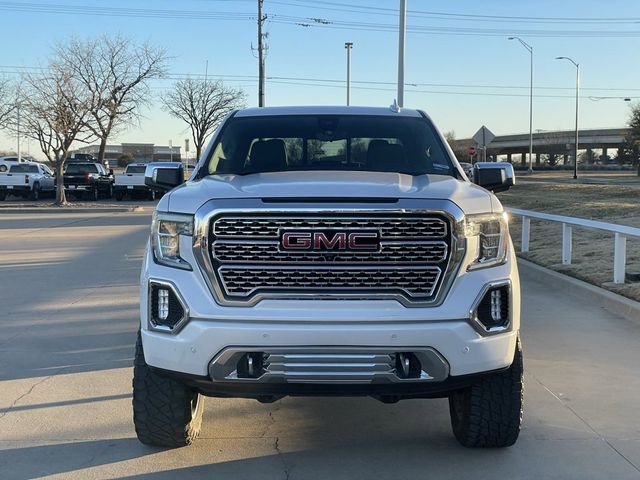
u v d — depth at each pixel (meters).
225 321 3.54
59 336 7.10
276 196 3.58
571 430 4.64
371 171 4.77
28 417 4.86
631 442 4.44
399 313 3.53
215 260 3.58
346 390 3.61
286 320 3.51
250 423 4.84
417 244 3.57
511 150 130.62
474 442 4.23
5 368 6.00
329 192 3.61
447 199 3.66
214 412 5.05
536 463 4.12
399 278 3.57
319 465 4.12
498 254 3.79
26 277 10.83
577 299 8.99
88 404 5.12
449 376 3.60
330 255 3.54
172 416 4.06
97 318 7.92
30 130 38.81
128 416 4.88
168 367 3.67
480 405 4.05
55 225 20.52
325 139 5.19
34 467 4.06
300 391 3.62
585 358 6.32
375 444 4.46
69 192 34.09
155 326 3.71
